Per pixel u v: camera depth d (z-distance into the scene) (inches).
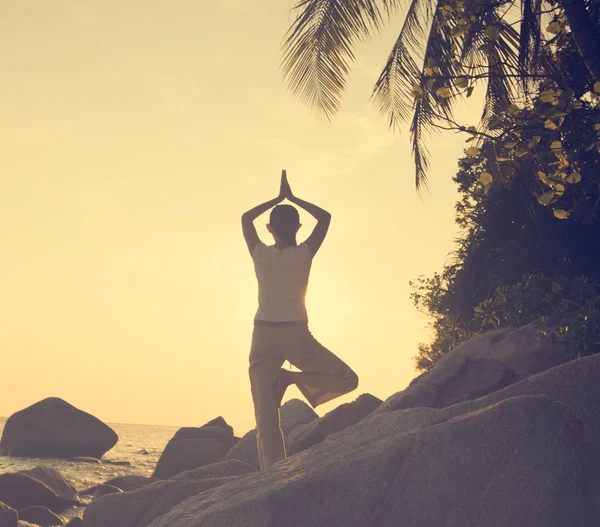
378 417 137.1
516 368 280.2
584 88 301.9
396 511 98.8
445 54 371.6
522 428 101.0
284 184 176.1
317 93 391.9
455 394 284.8
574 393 116.0
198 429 554.6
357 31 381.1
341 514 99.1
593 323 263.1
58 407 1042.1
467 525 95.4
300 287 162.6
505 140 247.1
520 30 339.9
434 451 102.3
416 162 424.2
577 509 96.3
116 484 441.1
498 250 540.7
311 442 353.1
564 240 463.5
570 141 236.7
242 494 111.3
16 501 424.2
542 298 349.7
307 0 378.3
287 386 168.4
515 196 487.5
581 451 100.6
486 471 98.9
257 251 164.7
